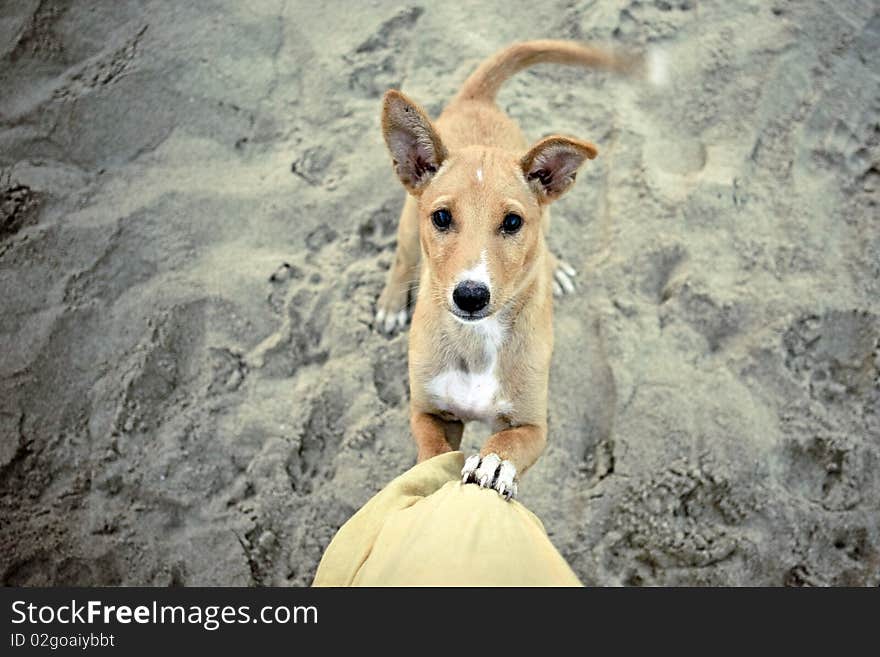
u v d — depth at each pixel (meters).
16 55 0.89
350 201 0.85
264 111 0.90
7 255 0.80
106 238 0.81
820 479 0.72
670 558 0.70
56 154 0.85
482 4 0.97
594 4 0.95
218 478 0.73
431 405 0.66
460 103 0.75
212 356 0.77
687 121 0.89
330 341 0.79
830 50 0.91
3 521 0.71
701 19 0.94
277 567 0.70
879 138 0.86
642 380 0.76
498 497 0.50
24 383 0.75
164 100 0.89
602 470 0.74
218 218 0.83
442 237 0.58
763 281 0.80
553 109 0.90
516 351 0.63
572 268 0.82
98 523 0.71
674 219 0.83
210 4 0.95
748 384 0.75
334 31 0.94
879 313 0.77
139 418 0.75
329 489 0.73
